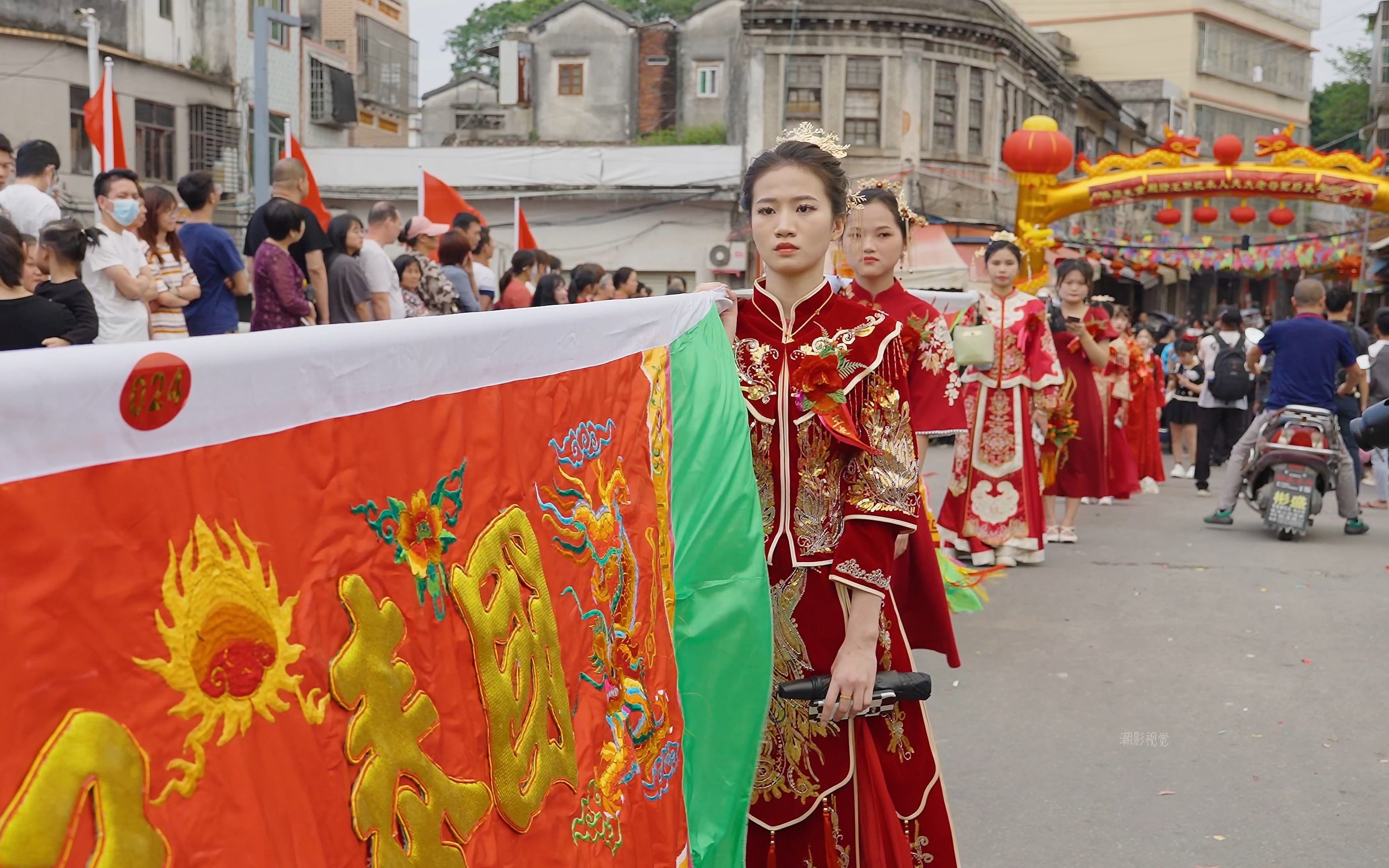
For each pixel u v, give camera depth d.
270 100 27.31
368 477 1.34
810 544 2.72
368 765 1.30
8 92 20.00
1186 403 14.20
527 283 11.11
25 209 6.58
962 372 8.11
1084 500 11.82
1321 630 6.40
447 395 1.51
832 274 4.70
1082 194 15.02
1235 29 45.41
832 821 2.78
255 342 1.16
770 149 2.76
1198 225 41.28
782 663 2.76
